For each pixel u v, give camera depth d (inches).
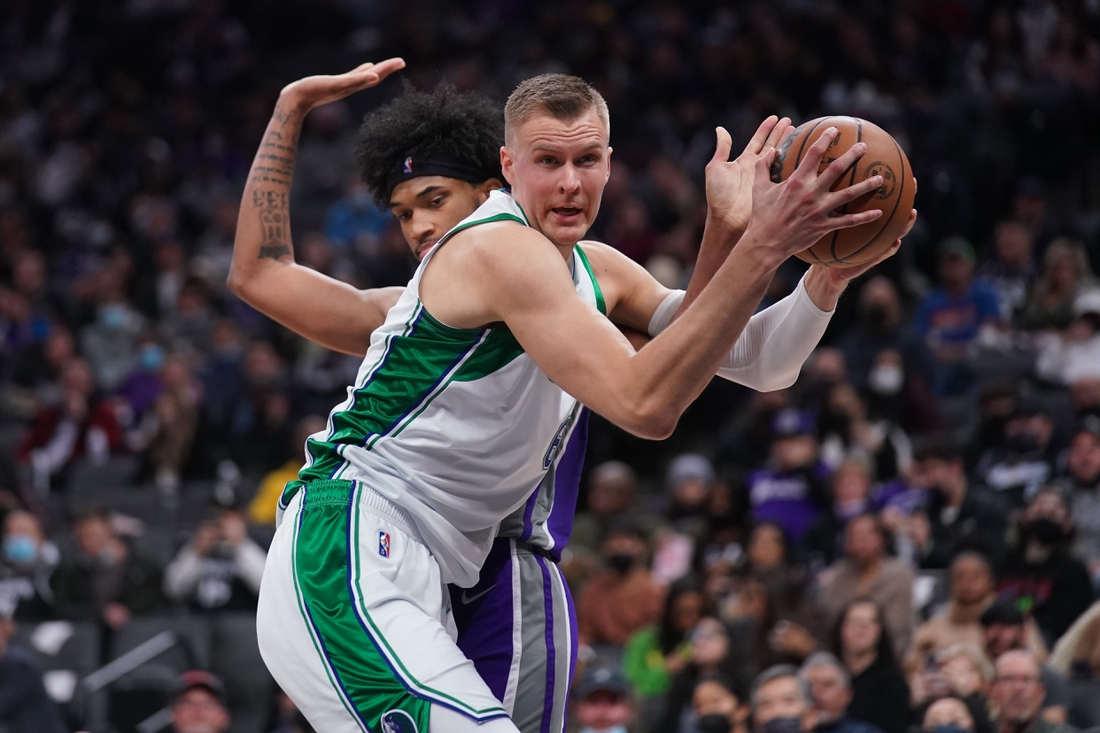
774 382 158.7
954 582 331.0
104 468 590.9
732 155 707.4
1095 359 510.0
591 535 472.1
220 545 452.8
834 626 319.3
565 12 872.3
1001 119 681.6
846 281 148.1
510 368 144.6
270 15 1004.6
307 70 976.9
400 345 148.0
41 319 708.0
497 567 158.7
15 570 459.5
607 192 678.5
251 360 596.1
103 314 693.9
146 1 991.0
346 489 149.8
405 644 141.9
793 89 722.2
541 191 143.1
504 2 957.8
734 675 342.3
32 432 604.4
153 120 917.8
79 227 827.4
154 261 762.2
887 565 356.8
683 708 343.9
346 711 142.9
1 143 866.8
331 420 155.9
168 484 564.1
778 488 438.9
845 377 501.0
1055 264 552.4
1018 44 732.0
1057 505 344.2
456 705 138.6
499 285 138.3
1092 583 341.7
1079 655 314.5
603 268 162.1
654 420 129.3
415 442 147.3
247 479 562.3
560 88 143.3
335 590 145.0
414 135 173.9
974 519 397.1
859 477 425.7
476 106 175.5
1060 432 433.7
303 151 880.3
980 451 443.2
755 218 126.6
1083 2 718.5
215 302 706.2
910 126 677.3
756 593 359.9
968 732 269.3
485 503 150.9
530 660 157.3
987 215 666.8
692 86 767.1
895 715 300.7
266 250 181.6
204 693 328.5
